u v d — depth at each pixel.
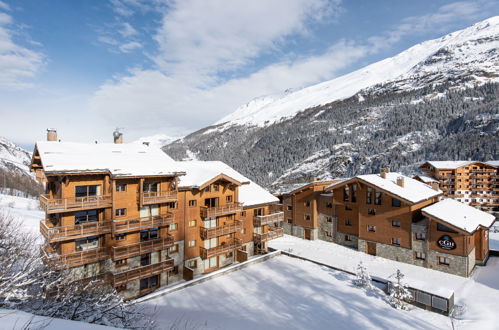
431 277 32.38
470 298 28.00
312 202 47.78
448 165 96.25
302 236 49.19
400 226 37.41
